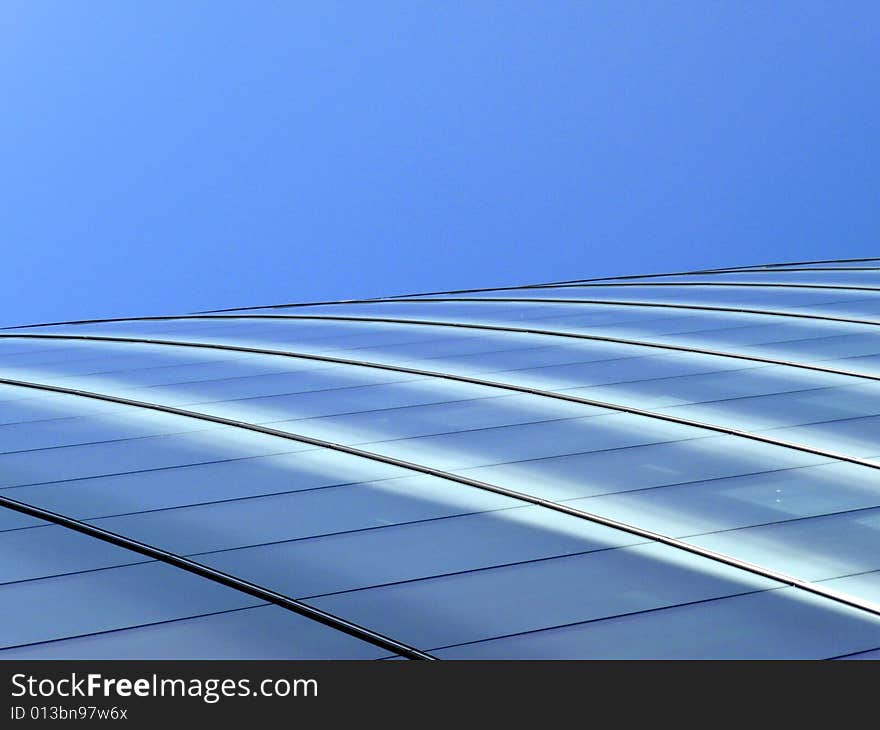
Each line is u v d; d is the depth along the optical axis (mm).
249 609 11617
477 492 15320
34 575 12281
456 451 17281
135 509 14484
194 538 13461
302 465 16594
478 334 28984
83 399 21750
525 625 11359
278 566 12656
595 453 17172
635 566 12852
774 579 12531
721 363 23703
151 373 24656
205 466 16500
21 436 18484
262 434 18562
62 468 16391
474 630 11250
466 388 21938
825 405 19828
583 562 12930
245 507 14594
